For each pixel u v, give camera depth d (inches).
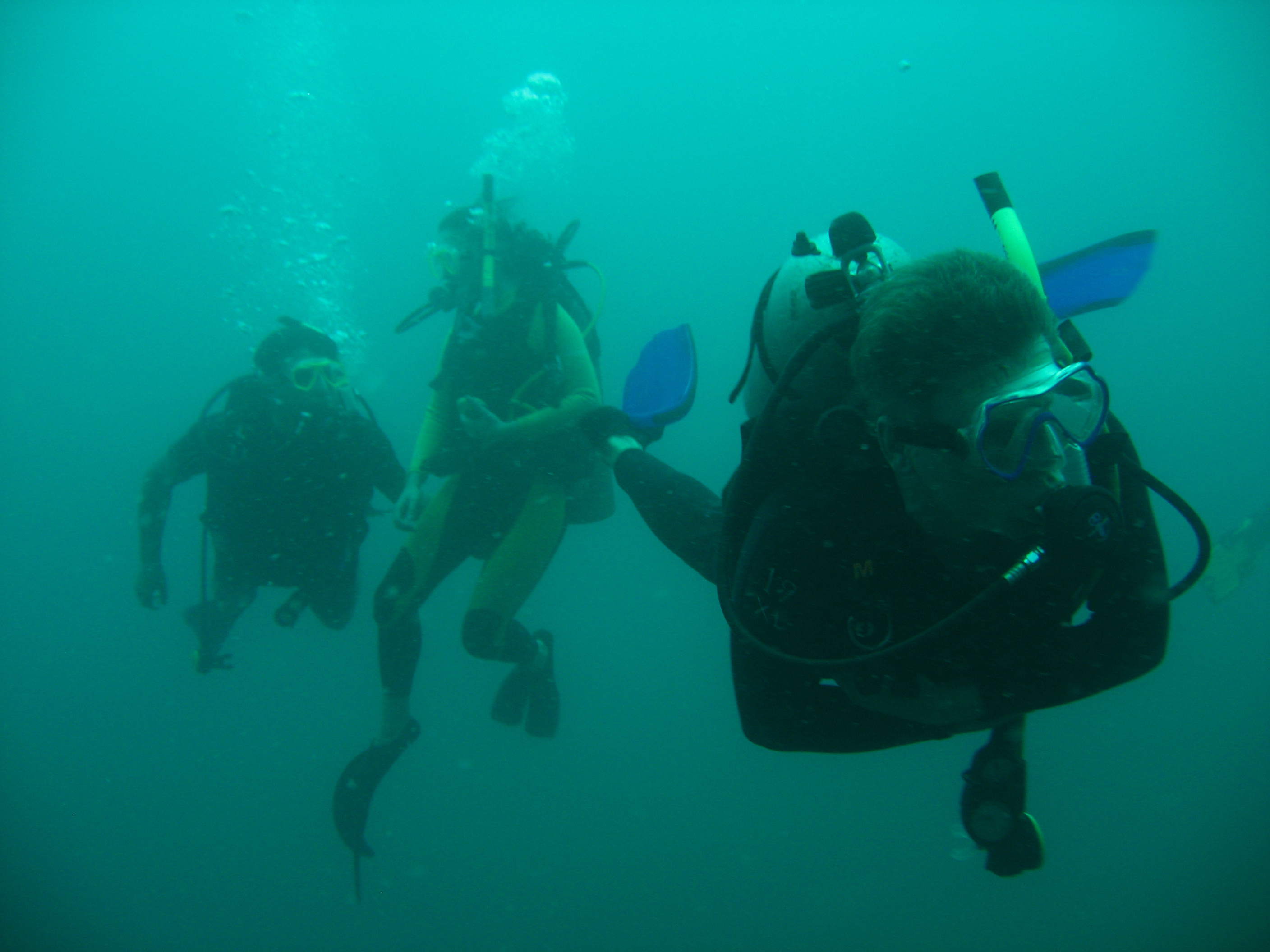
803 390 42.0
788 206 2073.1
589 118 1942.7
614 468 68.8
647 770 434.0
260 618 509.7
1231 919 302.8
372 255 1476.4
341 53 1722.4
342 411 162.2
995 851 54.4
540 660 180.7
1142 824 372.5
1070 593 31.7
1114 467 36.4
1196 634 519.8
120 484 1142.3
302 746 559.5
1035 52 1731.1
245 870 412.8
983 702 37.4
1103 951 293.7
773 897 320.5
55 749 610.2
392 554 506.9
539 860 355.9
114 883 414.0
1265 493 934.4
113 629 925.2
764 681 41.1
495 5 1572.3
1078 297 48.9
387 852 375.2
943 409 31.0
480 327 142.3
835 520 38.4
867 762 413.4
